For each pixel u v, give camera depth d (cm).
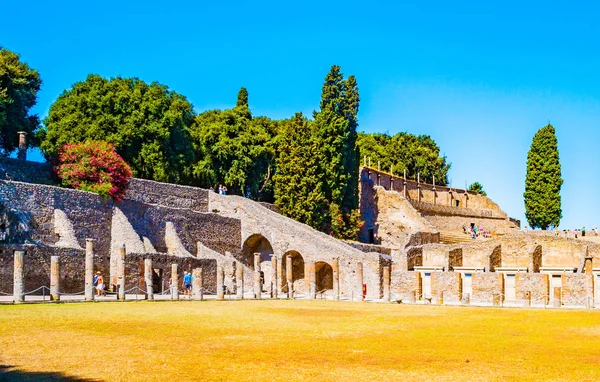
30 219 6638
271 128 11131
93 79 8650
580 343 3669
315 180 9769
